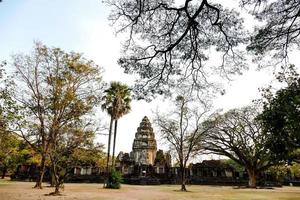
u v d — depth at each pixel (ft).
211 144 196.54
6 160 150.41
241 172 255.70
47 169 205.46
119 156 275.39
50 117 107.55
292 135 45.73
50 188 127.85
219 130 195.72
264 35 36.27
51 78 108.58
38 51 113.29
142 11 34.35
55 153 99.09
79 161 121.08
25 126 102.22
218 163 263.70
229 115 195.21
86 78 110.11
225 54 38.17
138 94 39.73
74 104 105.29
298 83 46.88
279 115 46.68
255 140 189.16
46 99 108.17
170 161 257.34
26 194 89.04
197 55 37.96
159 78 38.96
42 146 114.11
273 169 230.27
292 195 112.88
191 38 36.45
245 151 196.34
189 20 33.73
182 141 148.36
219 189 164.55
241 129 195.42
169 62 37.93
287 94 46.91
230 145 196.95
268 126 48.24
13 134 108.99
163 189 150.10
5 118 91.04
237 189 167.63
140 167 249.34
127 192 116.47
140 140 284.61
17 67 110.42
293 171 242.37
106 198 84.53
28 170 228.43
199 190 148.36
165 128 148.77
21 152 146.41
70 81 108.88
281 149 47.80
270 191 146.51
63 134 103.14
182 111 148.97
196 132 158.20
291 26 35.70
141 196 96.89
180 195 105.70
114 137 155.22
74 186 159.63
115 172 147.33
